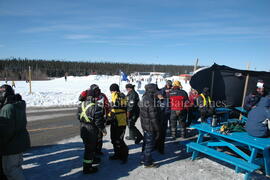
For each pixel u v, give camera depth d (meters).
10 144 3.08
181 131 6.43
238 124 4.98
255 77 7.70
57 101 14.77
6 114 2.99
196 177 3.96
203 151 4.32
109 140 6.16
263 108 4.04
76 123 8.46
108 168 4.31
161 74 68.56
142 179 3.86
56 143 5.89
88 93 4.02
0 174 3.40
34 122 8.59
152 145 4.30
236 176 4.00
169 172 4.16
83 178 3.88
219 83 7.73
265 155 3.94
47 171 4.16
